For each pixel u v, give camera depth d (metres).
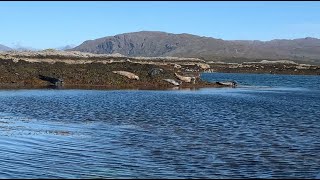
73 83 81.12
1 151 22.50
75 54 154.12
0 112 39.88
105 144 24.92
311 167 20.23
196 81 96.38
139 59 189.62
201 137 27.78
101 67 92.25
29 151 22.70
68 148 23.64
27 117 36.59
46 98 54.78
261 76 193.25
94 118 36.62
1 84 76.12
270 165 20.53
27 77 80.75
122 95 62.44
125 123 33.81
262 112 44.00
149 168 19.69
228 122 35.41
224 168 19.88
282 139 27.42
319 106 52.34
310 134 29.56
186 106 48.50
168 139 26.86
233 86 98.94
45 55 130.00
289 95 74.06
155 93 68.44
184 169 19.59
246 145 25.25
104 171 19.09
